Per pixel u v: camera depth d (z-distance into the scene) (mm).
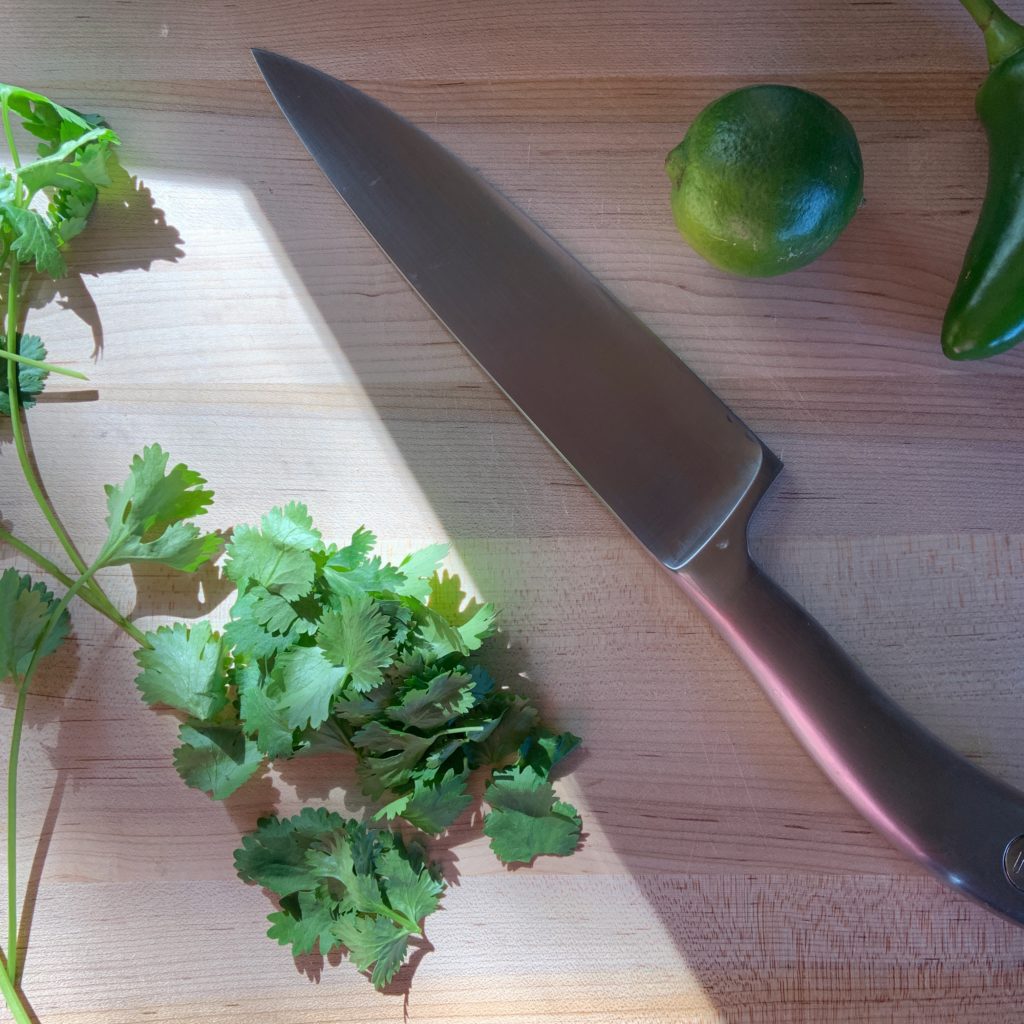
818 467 355
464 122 368
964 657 348
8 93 352
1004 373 351
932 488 352
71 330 374
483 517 362
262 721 341
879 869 344
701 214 323
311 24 372
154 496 352
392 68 370
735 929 347
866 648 351
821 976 344
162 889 360
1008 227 325
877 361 355
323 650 335
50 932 361
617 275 363
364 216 362
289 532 344
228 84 374
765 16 362
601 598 356
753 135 312
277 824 349
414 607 343
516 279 356
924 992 341
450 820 344
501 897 352
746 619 334
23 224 350
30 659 361
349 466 367
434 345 365
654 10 365
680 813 351
